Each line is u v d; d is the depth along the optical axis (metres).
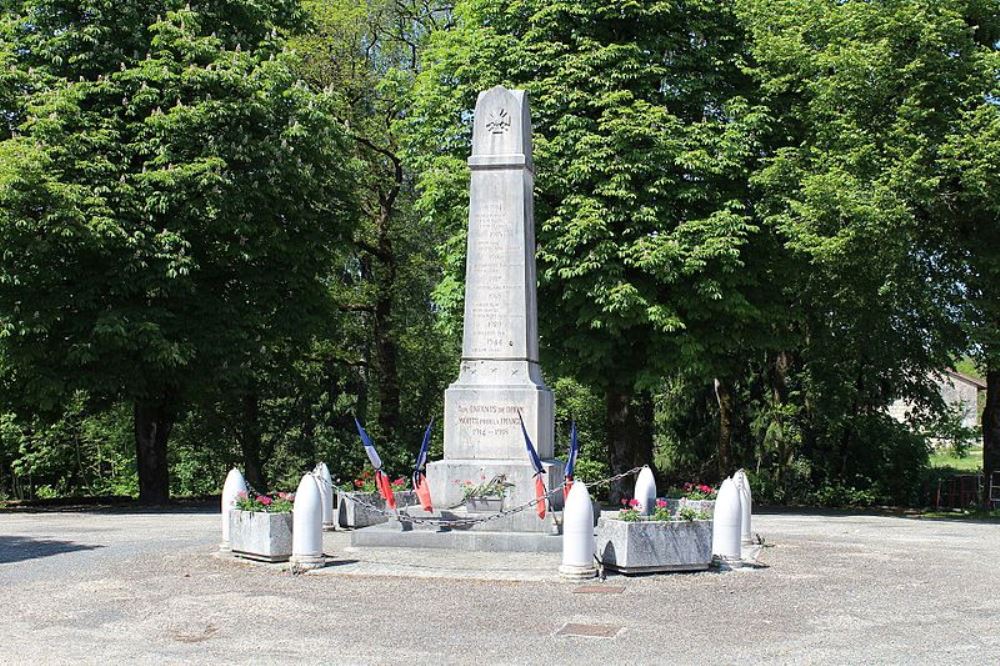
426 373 45.34
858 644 10.05
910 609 11.91
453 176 29.28
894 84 26.83
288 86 30.62
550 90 28.97
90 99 28.44
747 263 29.41
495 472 17.36
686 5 29.83
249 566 14.80
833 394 38.00
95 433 42.31
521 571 13.88
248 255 28.73
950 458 58.50
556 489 16.17
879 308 30.95
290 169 28.84
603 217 27.69
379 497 19.44
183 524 22.92
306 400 44.22
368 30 40.81
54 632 10.66
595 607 11.80
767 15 29.69
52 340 27.58
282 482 43.28
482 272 18.58
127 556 16.28
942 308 28.78
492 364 18.39
